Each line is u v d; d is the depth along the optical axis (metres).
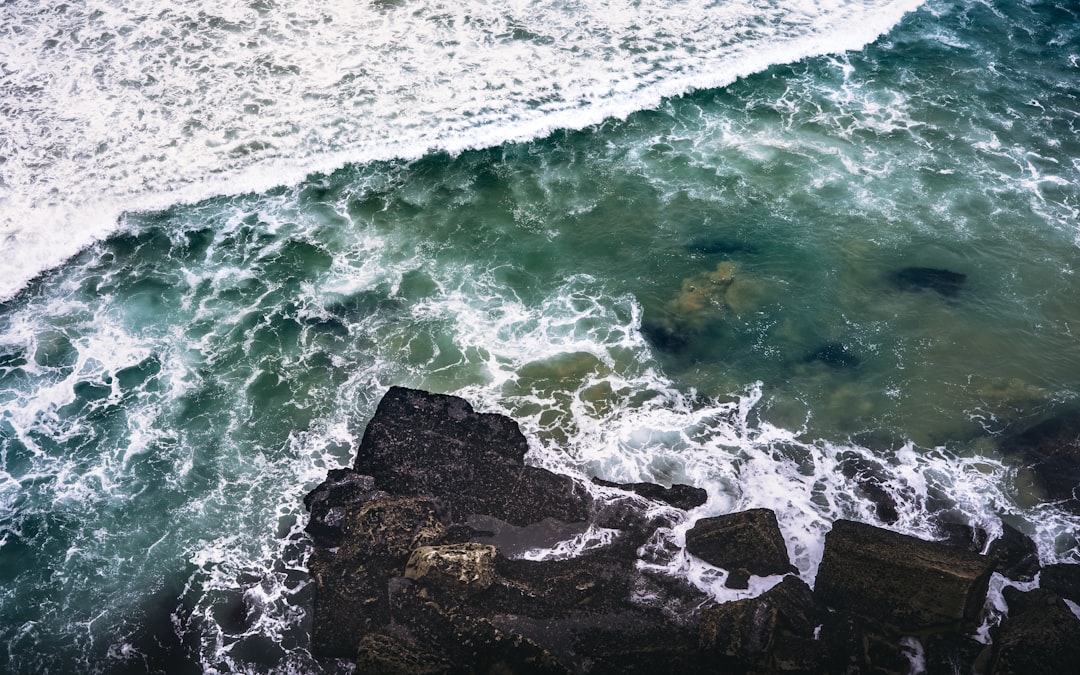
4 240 18.50
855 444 15.58
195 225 19.11
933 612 12.63
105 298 17.70
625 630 12.75
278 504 14.66
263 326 17.28
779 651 12.39
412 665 12.23
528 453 15.23
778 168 20.72
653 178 20.48
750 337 17.23
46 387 16.17
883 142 21.39
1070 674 12.02
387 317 17.48
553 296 17.97
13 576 13.71
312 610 13.38
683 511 14.49
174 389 16.20
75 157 20.19
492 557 13.29
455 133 21.22
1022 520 14.46
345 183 20.11
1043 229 19.31
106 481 14.90
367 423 15.75
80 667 12.77
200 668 12.81
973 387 16.38
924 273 18.41
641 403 16.12
